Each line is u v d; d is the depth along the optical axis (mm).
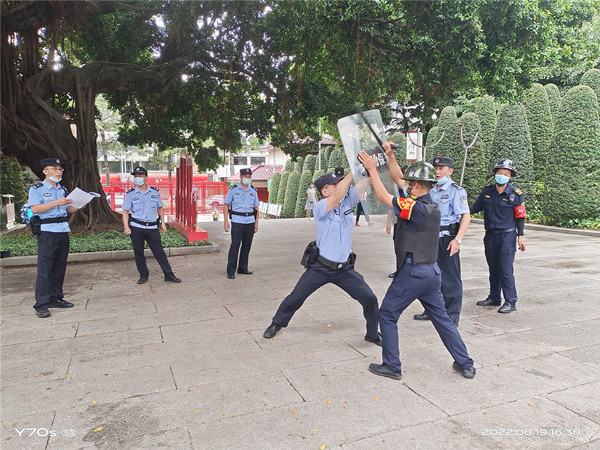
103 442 2619
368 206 3658
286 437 2658
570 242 10891
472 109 20484
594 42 16391
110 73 11008
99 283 6660
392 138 19125
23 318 4988
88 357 3889
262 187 38188
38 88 10289
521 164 14859
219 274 7289
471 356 3881
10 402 3107
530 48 8852
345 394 3189
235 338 4328
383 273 7363
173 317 5004
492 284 5398
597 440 2613
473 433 2689
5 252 8117
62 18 9930
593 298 5738
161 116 14141
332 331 4520
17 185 15344
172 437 2664
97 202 11289
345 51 10469
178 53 11078
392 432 2707
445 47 8625
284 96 10977
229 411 2961
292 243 10945
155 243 6660
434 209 3367
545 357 3848
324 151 27156
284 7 8617
